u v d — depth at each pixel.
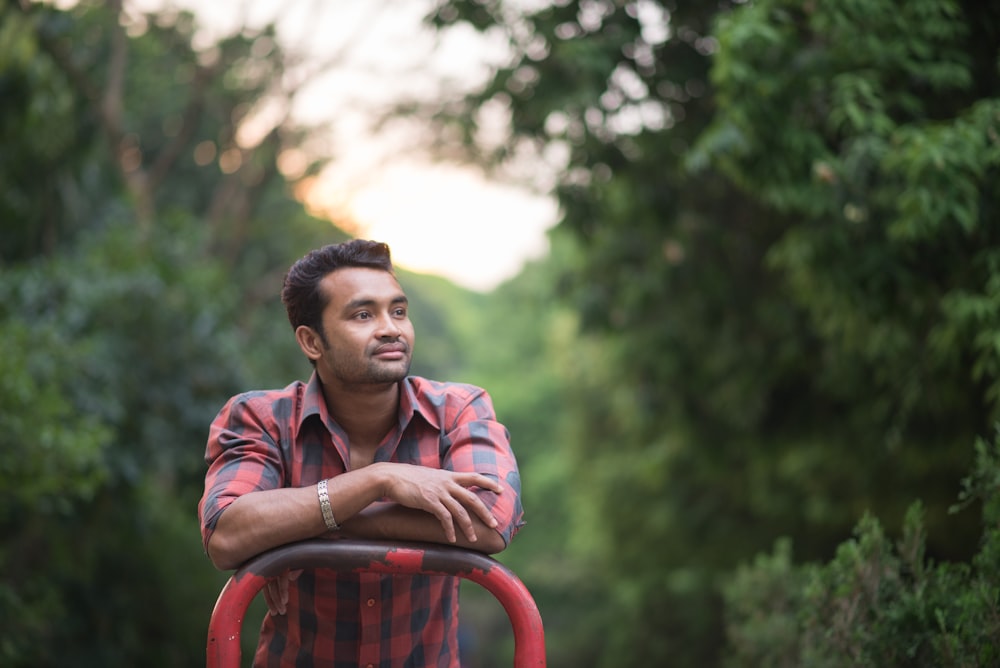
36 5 6.95
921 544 2.68
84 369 6.61
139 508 7.38
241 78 12.65
